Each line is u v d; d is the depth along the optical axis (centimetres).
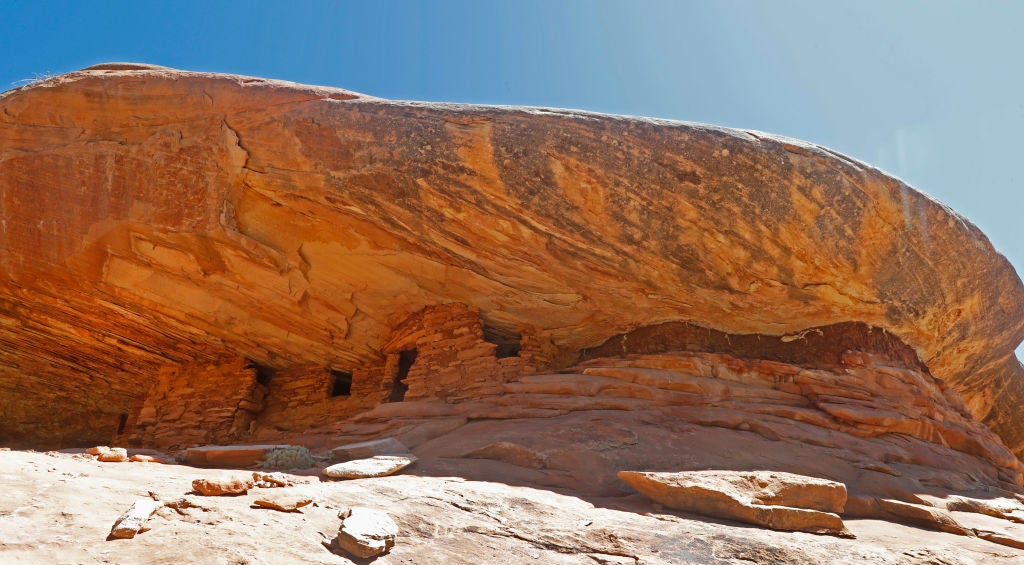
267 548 399
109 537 383
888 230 1021
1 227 1177
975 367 1465
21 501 414
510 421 975
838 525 598
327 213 1128
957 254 1085
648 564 462
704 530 543
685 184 993
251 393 1379
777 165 972
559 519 556
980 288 1175
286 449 794
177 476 609
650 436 862
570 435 852
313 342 1348
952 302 1166
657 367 1098
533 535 505
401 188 1066
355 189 1080
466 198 1053
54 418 1762
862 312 1126
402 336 1281
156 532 399
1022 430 1681
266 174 1098
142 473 606
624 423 909
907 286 1094
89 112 1151
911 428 1017
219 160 1114
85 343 1462
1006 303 1262
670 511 628
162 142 1130
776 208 995
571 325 1241
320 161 1077
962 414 1196
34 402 1722
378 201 1088
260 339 1348
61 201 1160
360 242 1169
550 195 1027
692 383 1052
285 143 1086
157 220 1135
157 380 1479
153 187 1137
